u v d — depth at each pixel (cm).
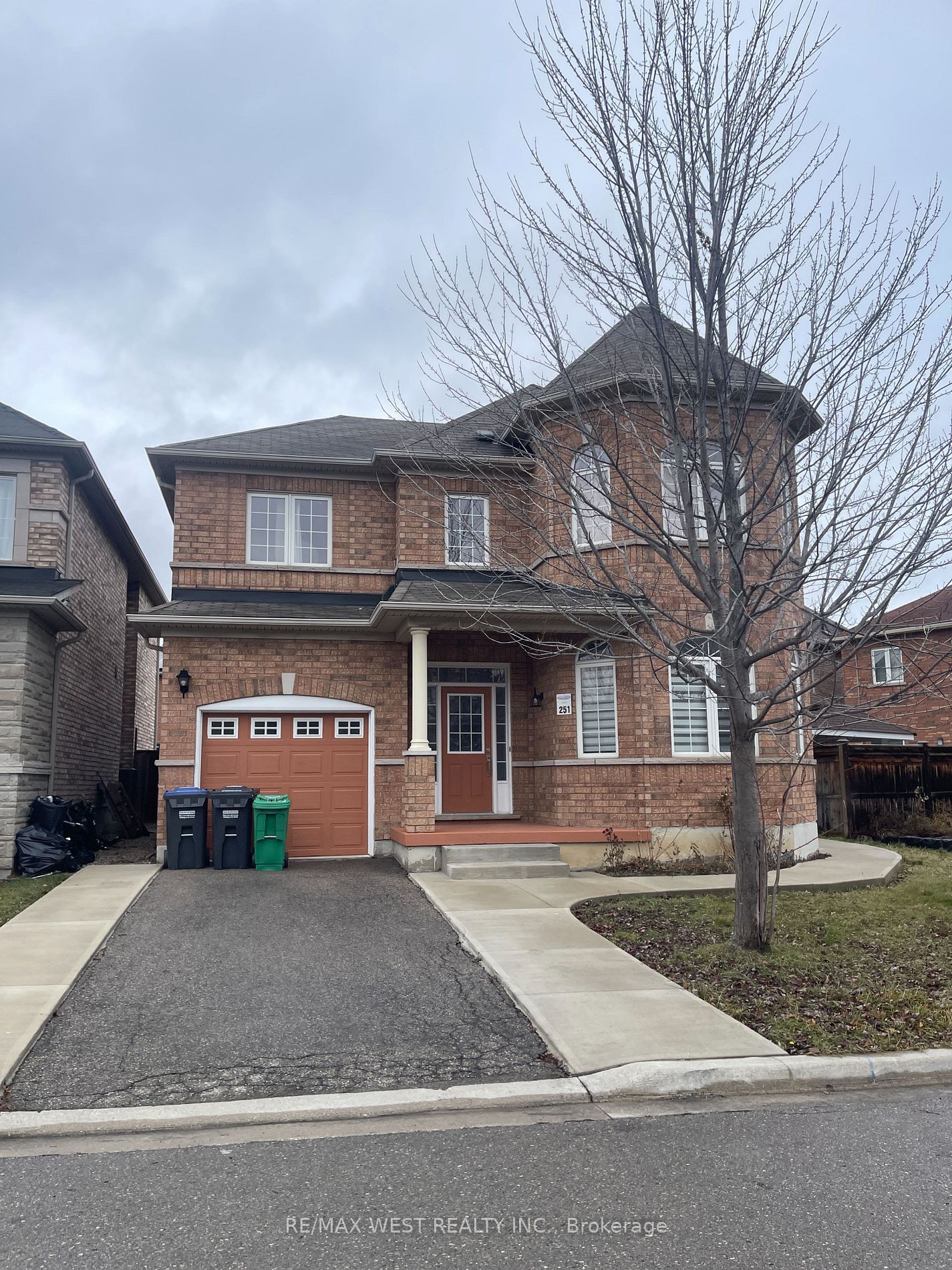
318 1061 562
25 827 1271
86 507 1600
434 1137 464
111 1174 423
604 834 1237
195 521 1434
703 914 922
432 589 1294
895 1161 433
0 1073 523
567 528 914
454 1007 662
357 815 1373
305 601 1450
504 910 938
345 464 1463
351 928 888
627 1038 582
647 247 700
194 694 1332
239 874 1185
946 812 1688
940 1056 561
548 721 1379
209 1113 486
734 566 694
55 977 706
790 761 1298
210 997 680
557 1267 342
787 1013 636
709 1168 425
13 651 1276
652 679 1294
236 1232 368
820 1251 353
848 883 1086
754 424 1134
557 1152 443
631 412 1102
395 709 1402
